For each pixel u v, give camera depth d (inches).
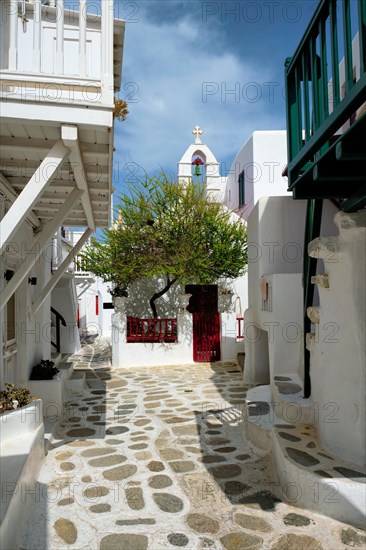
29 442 159.3
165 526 132.5
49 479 167.8
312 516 135.4
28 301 257.8
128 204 487.2
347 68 100.1
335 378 156.6
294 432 178.1
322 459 151.0
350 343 149.5
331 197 153.1
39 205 237.1
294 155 153.3
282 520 134.0
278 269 287.1
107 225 278.7
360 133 103.9
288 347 249.1
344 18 101.0
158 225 482.9
